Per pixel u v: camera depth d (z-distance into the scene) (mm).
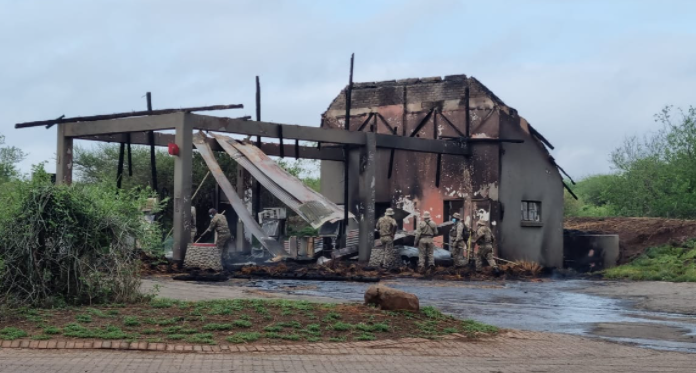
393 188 32125
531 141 30766
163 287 16484
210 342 9555
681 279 25219
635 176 42500
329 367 8617
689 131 41000
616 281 25594
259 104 24938
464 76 30406
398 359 9328
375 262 26156
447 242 29938
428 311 12484
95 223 12398
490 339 11148
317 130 25547
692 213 39781
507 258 29547
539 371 8977
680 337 12578
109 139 25781
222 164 35094
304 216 23375
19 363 8125
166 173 37125
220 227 24562
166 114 22641
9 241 11766
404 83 31875
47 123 24781
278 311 11633
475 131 29922
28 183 12273
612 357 10234
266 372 8180
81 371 7859
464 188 30000
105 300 12109
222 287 17766
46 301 11578
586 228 35844
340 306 12438
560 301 18438
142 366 8219
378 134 27156
